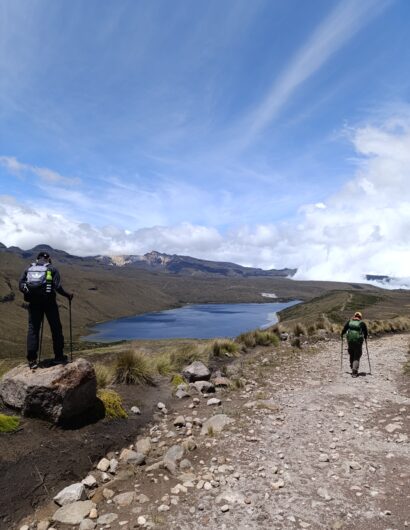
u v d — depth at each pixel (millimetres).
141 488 4543
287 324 20656
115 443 5719
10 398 5801
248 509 4055
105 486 4586
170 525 3816
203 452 5477
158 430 6391
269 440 5855
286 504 4148
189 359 11016
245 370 10703
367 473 4805
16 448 4879
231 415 6945
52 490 4453
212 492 4387
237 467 5000
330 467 4980
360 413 7117
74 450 5230
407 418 6770
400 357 13297
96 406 6348
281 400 7961
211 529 3746
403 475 4734
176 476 4805
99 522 3898
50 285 6105
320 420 6734
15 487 4289
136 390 8078
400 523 3801
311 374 10438
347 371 10891
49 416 5582
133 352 8938
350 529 3719
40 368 6047
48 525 3883
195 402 7699
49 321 6418
